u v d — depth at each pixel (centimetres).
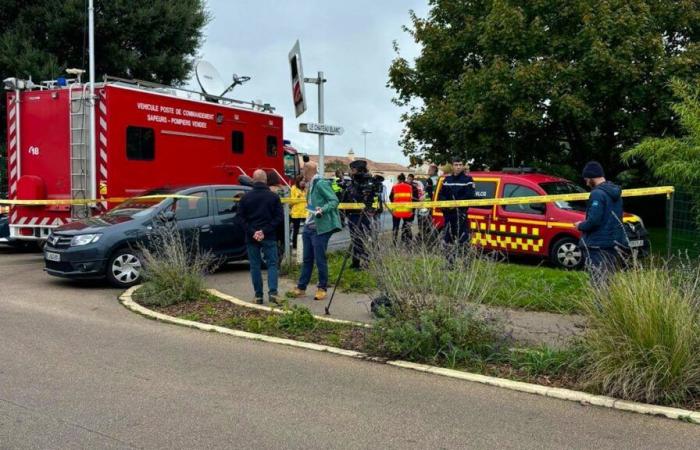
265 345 642
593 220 652
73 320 739
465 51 1609
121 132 1148
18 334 670
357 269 1034
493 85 1359
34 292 913
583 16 1326
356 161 1036
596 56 1284
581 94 1330
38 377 533
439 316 588
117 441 409
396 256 626
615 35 1311
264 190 820
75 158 1161
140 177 1184
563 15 1373
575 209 1130
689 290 514
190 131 1288
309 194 862
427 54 1636
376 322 615
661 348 480
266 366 573
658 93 1329
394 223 1339
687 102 973
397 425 439
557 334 615
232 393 501
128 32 2059
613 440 414
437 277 604
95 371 551
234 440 412
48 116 1188
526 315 736
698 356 479
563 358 545
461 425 439
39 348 619
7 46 1884
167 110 1235
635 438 418
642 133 1385
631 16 1298
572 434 424
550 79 1346
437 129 1580
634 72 1282
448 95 1564
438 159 1645
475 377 537
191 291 838
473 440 414
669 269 550
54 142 1186
